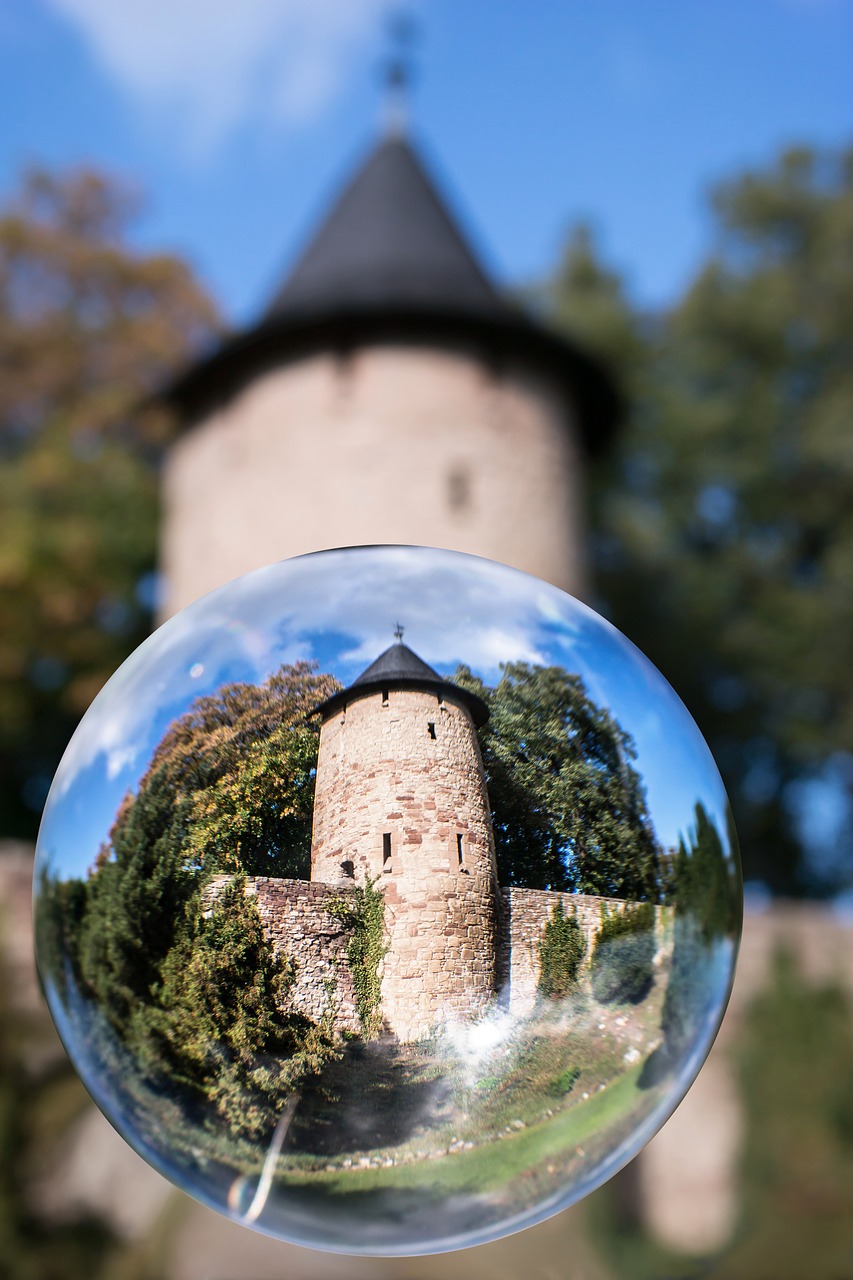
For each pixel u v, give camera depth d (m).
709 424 20.16
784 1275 11.62
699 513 20.88
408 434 14.74
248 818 1.20
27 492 17.83
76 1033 1.32
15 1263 8.95
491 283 16.09
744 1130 12.31
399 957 1.15
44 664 17.14
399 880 1.15
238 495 15.29
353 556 1.39
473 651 1.23
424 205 16.23
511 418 15.24
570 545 15.43
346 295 14.98
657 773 1.32
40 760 17.88
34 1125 9.51
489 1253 10.30
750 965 12.80
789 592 20.03
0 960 9.85
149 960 1.22
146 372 19.03
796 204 21.28
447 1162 1.17
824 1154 12.12
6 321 18.66
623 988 1.23
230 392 15.88
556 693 1.25
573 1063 1.20
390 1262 9.30
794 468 20.41
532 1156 1.20
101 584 17.33
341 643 1.21
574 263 22.33
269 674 1.22
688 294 21.36
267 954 1.17
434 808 1.17
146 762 1.25
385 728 1.18
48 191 19.62
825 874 20.53
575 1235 11.23
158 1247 9.37
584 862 1.22
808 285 20.70
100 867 1.26
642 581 20.53
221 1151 1.21
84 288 19.25
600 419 17.16
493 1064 1.17
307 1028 1.16
